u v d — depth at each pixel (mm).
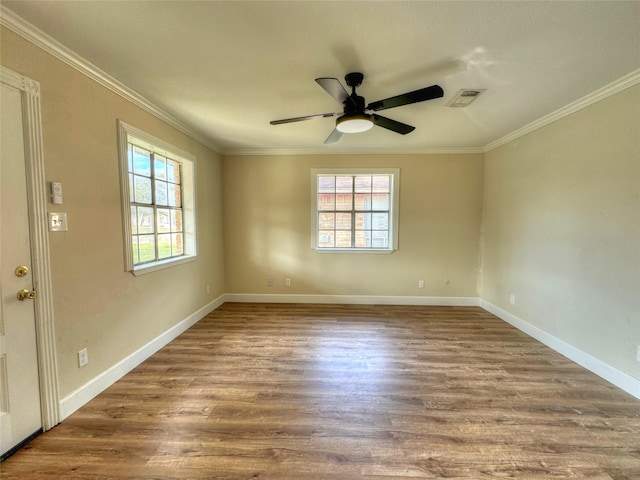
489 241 4062
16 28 1508
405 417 1844
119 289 2299
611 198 2256
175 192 3381
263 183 4406
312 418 1829
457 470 1453
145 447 1583
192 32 1629
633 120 2090
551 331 2895
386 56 1860
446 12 1465
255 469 1452
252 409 1914
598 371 2363
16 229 1542
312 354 2729
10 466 1457
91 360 2025
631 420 1815
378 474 1430
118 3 1392
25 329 1592
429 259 4352
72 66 1854
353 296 4441
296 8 1438
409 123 3115
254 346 2900
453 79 2154
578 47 1754
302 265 4461
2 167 1476
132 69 2031
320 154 4348
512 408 1937
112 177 2217
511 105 2637
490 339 3094
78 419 1802
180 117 2963
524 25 1560
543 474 1429
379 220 4469
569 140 2656
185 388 2154
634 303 2096
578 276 2566
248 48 1782
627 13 1453
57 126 1761
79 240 1927
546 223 2957
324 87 1873
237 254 4492
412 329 3379
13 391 1541
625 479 1399
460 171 4234
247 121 3082
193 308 3537
